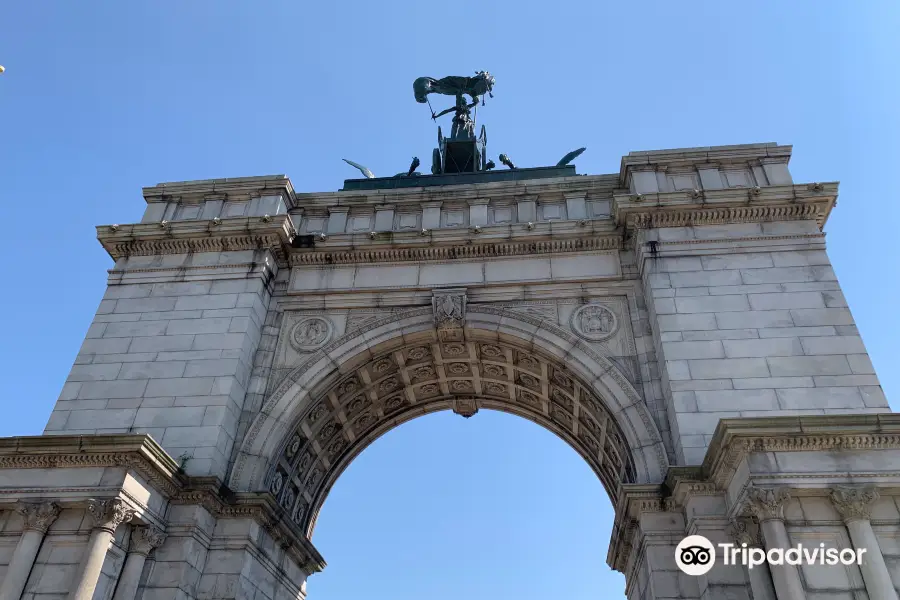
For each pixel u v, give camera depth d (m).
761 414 15.40
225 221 20.17
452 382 21.95
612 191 21.08
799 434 12.37
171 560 14.75
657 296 17.66
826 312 16.84
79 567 13.11
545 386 20.23
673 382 16.11
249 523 16.06
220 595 15.10
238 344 18.31
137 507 14.24
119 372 18.09
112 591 13.91
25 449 14.38
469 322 19.09
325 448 21.12
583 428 20.69
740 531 12.82
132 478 14.20
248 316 18.83
